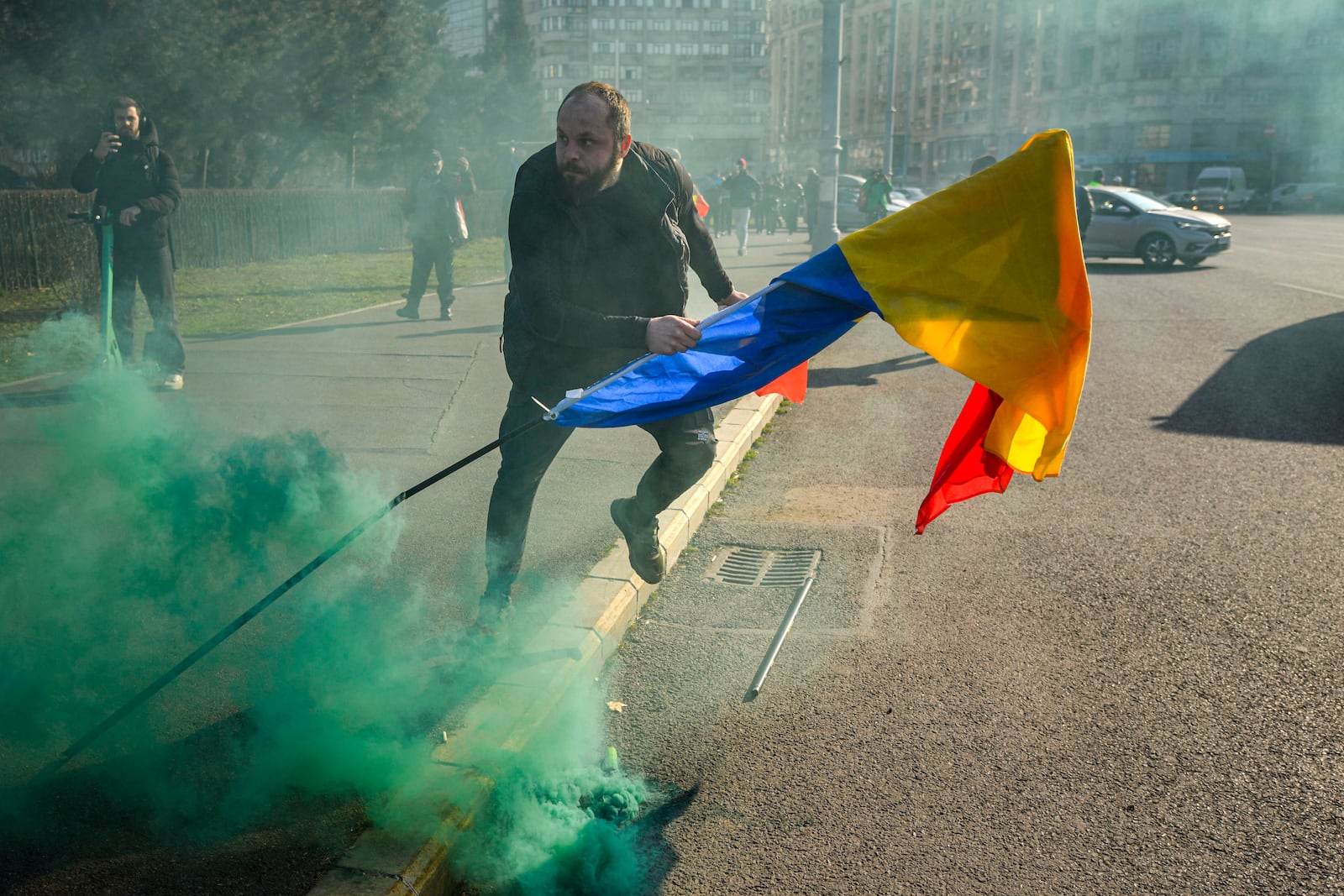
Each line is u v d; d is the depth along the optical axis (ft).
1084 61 171.22
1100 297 50.44
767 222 104.99
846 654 12.69
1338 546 16.12
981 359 9.79
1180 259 66.03
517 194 10.25
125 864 8.19
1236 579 14.87
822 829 9.21
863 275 9.87
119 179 24.32
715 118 313.12
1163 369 31.40
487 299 46.70
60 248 46.01
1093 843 8.99
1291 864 8.68
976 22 191.31
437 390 26.04
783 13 309.01
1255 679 11.94
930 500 11.41
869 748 10.53
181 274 60.80
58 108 63.05
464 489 18.02
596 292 10.84
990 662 12.45
